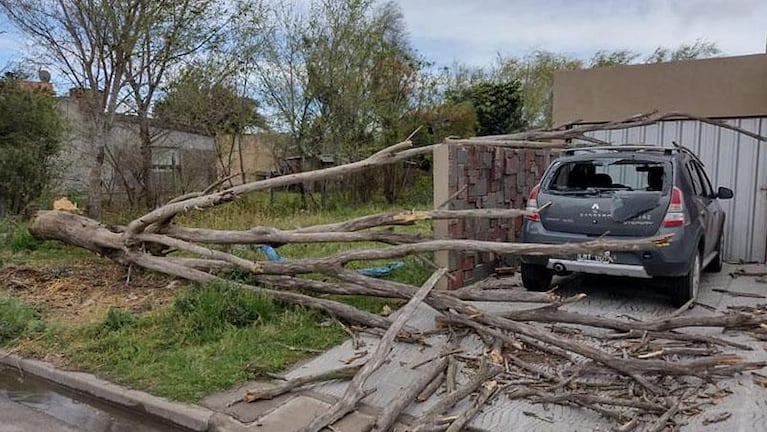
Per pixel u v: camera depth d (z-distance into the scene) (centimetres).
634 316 558
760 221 825
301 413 368
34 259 814
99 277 708
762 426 336
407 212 568
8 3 1049
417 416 355
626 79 897
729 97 830
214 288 557
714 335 500
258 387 406
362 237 570
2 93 1159
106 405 405
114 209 1298
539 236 594
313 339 493
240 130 1534
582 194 582
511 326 447
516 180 810
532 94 2553
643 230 543
